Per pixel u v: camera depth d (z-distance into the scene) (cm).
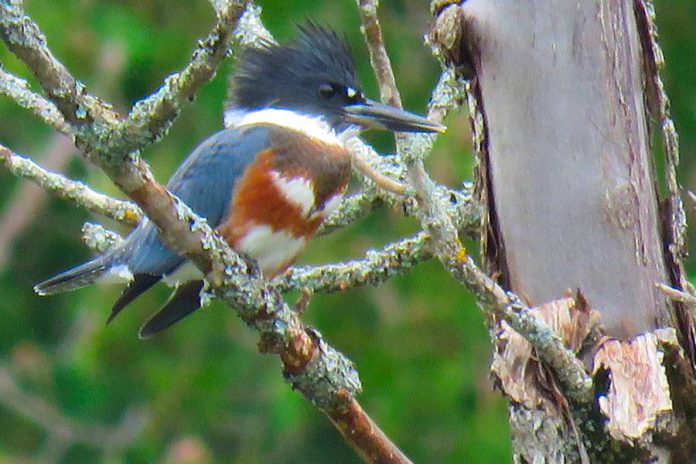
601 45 573
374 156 714
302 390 581
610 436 541
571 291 563
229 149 747
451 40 587
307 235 754
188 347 1473
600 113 569
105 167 493
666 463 543
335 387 578
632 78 574
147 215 529
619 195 563
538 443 543
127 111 1477
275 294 571
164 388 1459
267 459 1461
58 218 1644
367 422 588
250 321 571
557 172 569
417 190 511
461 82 598
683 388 550
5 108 1502
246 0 456
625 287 559
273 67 809
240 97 816
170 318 728
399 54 1459
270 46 816
